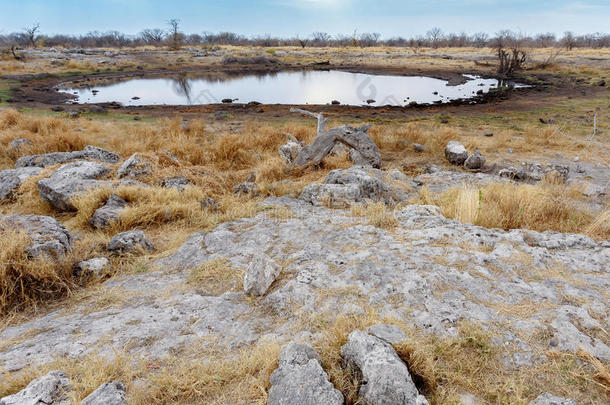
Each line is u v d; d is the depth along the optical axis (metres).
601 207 6.48
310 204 6.55
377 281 3.44
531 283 3.36
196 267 4.27
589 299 3.12
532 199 5.92
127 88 34.03
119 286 4.02
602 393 2.27
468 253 3.86
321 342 2.68
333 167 9.70
